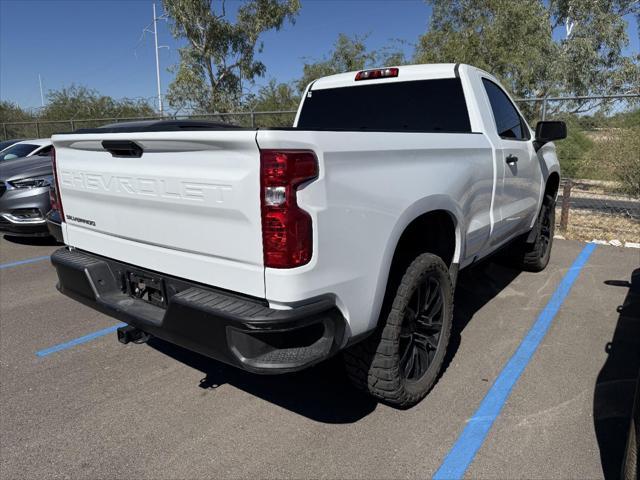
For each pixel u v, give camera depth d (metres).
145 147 2.47
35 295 5.36
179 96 18.88
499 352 3.74
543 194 5.16
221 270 2.30
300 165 2.04
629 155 8.55
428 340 3.07
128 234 2.78
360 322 2.43
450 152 3.08
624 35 14.54
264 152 2.02
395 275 2.77
